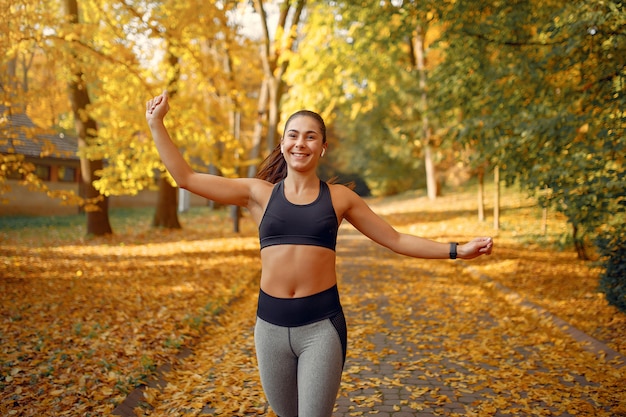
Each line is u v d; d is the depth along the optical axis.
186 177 2.67
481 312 8.58
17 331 6.73
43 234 18.59
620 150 6.45
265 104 20.67
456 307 8.91
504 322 7.80
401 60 24.72
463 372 5.65
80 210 28.77
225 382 5.24
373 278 11.93
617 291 7.49
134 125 13.09
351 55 16.94
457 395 4.92
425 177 42.97
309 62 16.89
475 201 27.98
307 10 20.17
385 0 10.35
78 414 4.31
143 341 6.41
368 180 43.94
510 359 6.03
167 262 12.94
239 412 4.49
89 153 13.35
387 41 11.09
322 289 2.63
